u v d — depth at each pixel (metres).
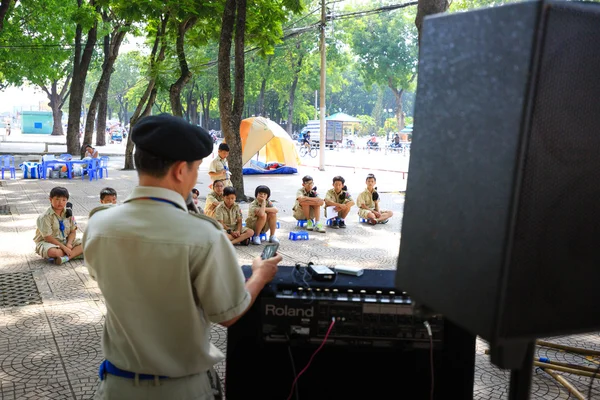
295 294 2.30
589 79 1.16
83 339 4.59
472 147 1.26
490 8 1.21
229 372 2.36
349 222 10.55
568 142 1.17
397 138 37.09
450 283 1.33
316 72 44.50
